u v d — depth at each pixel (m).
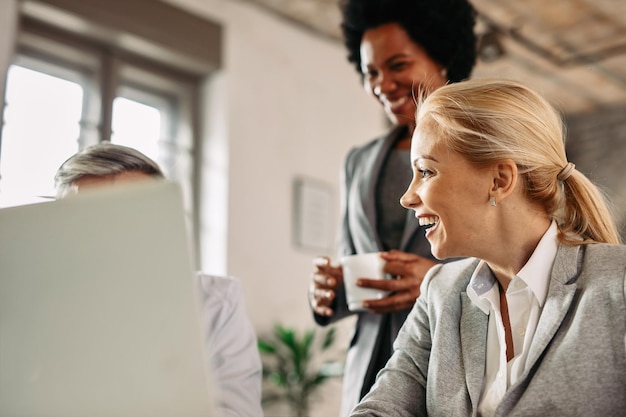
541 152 1.03
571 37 4.95
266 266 4.19
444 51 1.75
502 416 0.92
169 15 3.96
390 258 1.45
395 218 1.63
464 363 1.06
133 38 3.78
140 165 1.31
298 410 3.93
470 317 1.10
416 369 1.16
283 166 4.45
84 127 3.64
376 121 5.24
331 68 4.95
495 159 1.00
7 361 0.72
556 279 0.97
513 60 5.27
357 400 1.50
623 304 0.90
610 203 1.18
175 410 0.67
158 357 0.68
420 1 1.71
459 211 1.01
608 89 5.80
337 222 4.74
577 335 0.91
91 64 3.74
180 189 0.71
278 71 4.56
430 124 1.05
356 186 1.71
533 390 0.90
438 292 1.16
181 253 0.70
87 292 0.71
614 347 0.88
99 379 0.69
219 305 1.40
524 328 1.02
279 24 4.64
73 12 3.53
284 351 4.05
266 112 4.42
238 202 4.11
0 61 3.13
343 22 1.92
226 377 1.32
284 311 4.23
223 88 4.20
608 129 6.15
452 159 1.02
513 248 1.03
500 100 1.03
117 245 0.71
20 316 0.72
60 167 1.32
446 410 1.03
